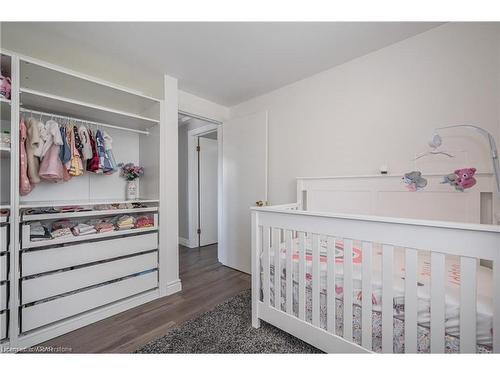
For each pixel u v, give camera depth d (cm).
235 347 142
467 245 87
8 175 164
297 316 143
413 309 99
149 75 221
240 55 190
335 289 124
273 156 261
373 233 108
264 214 155
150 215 224
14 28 150
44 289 150
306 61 200
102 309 176
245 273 277
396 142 176
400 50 174
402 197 170
